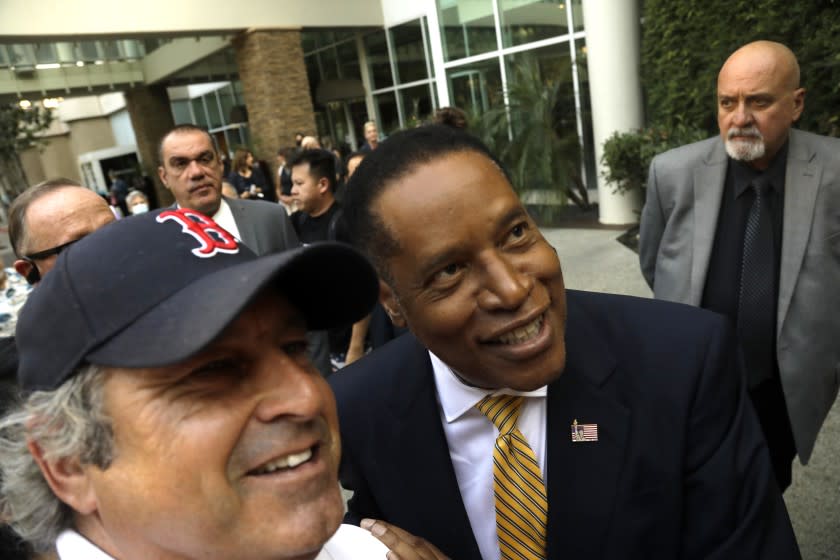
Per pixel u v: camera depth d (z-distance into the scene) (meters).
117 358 0.58
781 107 1.88
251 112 11.11
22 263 1.95
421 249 0.87
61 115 23.23
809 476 2.56
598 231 7.14
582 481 1.01
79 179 23.95
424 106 11.71
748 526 0.96
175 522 0.60
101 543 0.69
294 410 0.63
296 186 3.31
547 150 7.63
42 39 8.77
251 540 0.62
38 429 0.63
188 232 0.67
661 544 1.00
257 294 0.58
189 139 2.85
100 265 0.62
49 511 0.68
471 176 0.85
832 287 1.92
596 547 1.00
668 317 1.09
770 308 1.99
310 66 13.55
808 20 4.29
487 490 1.09
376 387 1.17
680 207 2.18
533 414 1.06
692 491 1.01
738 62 1.93
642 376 1.03
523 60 8.64
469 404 1.06
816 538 2.21
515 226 0.88
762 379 2.05
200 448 0.59
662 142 5.75
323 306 0.75
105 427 0.60
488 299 0.86
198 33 10.02
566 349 1.06
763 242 2.00
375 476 1.15
